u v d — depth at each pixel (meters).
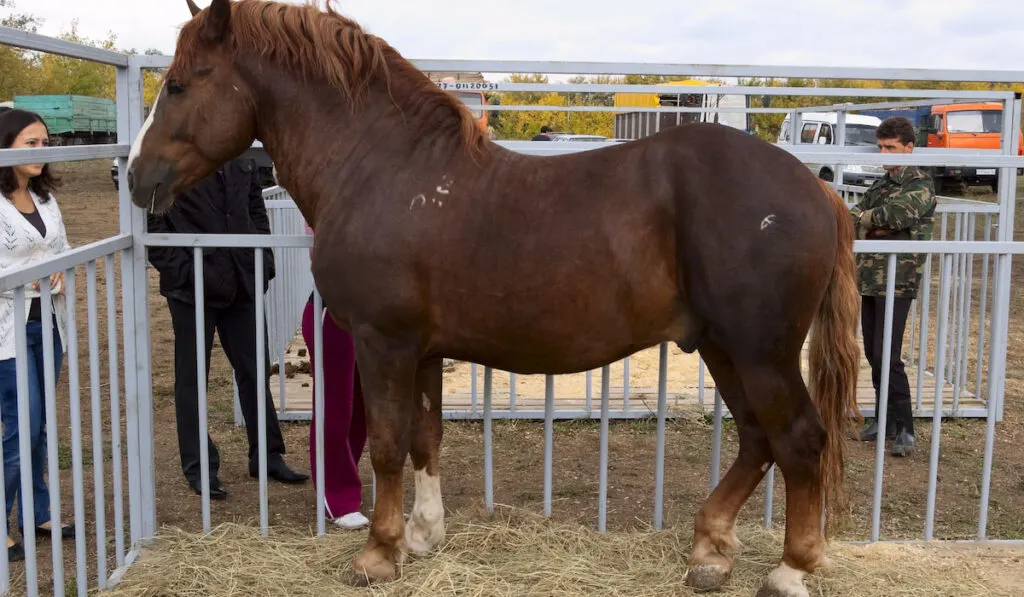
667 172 2.54
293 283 6.72
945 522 3.73
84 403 5.57
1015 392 5.95
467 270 2.59
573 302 2.58
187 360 3.88
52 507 2.52
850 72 3.48
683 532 3.18
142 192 2.78
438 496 3.09
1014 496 4.07
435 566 2.90
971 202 5.86
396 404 2.73
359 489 3.51
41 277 2.37
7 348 3.08
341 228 2.68
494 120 26.92
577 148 3.59
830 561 2.94
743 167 2.48
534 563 2.94
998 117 18.80
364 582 2.84
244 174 3.81
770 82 16.28
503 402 5.38
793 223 2.43
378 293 2.63
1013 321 8.44
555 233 2.56
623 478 4.29
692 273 2.50
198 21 2.77
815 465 2.59
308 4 2.84
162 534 3.27
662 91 7.47
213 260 3.72
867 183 14.18
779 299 2.44
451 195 2.62
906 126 4.55
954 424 5.24
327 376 3.35
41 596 2.96
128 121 3.11
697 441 4.88
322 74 2.76
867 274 4.59
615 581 2.86
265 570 2.94
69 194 20.98
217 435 4.97
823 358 2.70
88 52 2.75
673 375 6.01
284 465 4.20
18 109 3.16
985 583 2.92
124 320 3.10
